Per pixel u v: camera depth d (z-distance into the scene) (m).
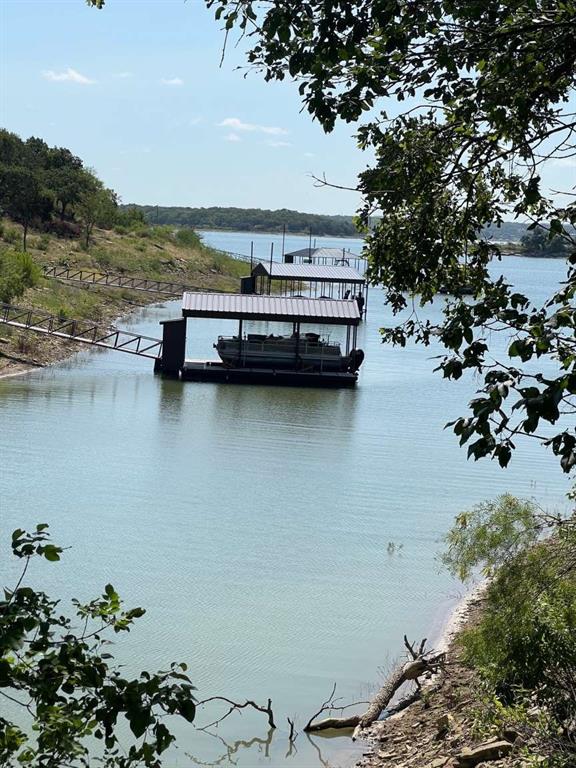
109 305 73.31
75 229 107.00
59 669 6.06
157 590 20.20
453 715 14.49
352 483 29.81
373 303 93.81
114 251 102.50
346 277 80.88
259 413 40.97
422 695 15.66
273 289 102.69
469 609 19.80
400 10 8.00
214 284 101.62
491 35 8.01
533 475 31.62
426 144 9.26
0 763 6.34
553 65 8.34
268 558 22.61
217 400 43.66
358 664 17.42
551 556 13.78
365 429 38.47
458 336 7.01
